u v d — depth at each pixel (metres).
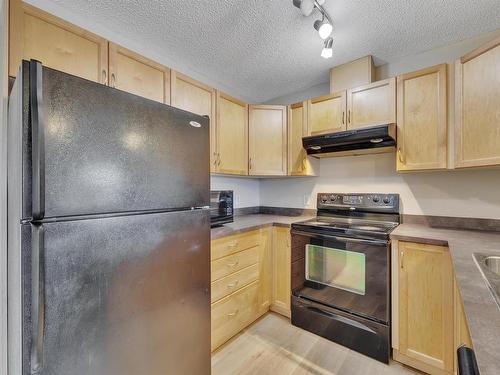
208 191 1.40
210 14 1.62
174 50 2.03
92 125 0.91
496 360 0.48
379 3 1.49
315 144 2.16
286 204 2.93
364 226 1.99
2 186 1.14
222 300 1.84
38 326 0.78
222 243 1.85
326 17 1.56
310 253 2.06
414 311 1.58
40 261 0.79
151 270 1.10
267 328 2.10
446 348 1.45
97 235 0.92
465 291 0.79
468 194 1.86
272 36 1.84
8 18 1.15
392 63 2.18
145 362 1.08
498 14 1.58
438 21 1.66
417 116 1.79
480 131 1.45
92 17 1.65
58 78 0.83
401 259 1.63
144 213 1.08
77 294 0.87
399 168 1.86
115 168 0.98
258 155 2.49
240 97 2.96
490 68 1.40
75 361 0.87
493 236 1.57
